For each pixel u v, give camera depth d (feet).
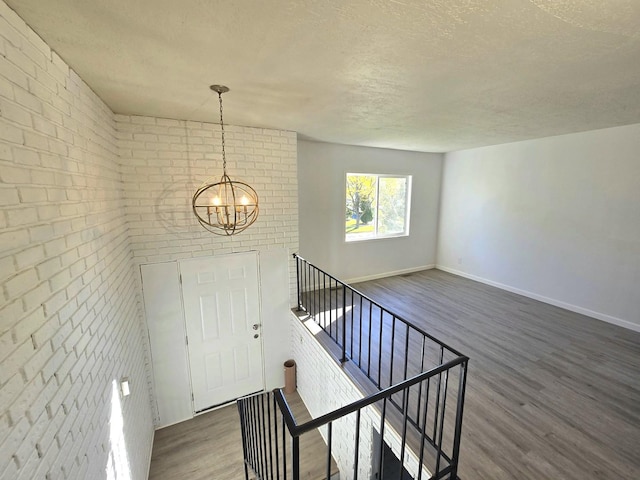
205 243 10.50
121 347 7.17
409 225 18.29
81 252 5.00
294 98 7.31
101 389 5.44
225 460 9.59
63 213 4.42
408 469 6.33
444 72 5.75
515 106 8.08
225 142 10.24
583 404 7.45
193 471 9.20
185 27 4.10
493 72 5.74
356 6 3.64
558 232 13.07
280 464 9.69
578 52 4.91
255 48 4.74
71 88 5.17
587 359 9.34
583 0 3.52
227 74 5.77
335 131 11.44
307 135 12.30
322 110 8.43
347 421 8.79
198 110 8.37
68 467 3.91
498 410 7.25
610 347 10.00
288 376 12.38
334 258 16.10
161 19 3.90
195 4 3.58
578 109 8.43
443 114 8.94
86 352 4.87
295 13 3.80
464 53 4.95
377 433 8.07
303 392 12.05
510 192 14.85
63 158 4.61
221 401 11.81
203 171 10.02
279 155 11.19
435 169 18.52
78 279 4.78
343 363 9.04
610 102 7.75
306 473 9.41
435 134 12.17
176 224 9.92
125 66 5.30
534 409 7.29
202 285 10.72
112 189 7.62
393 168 16.98
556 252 13.21
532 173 13.80
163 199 9.62
